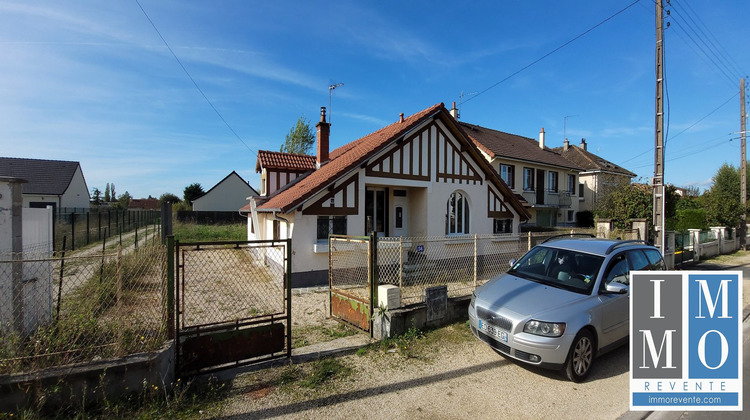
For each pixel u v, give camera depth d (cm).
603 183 2512
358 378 415
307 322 631
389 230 1168
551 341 406
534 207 2184
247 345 437
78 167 3306
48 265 510
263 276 1021
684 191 3628
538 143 2800
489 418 343
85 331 398
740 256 1634
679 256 1343
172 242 390
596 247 536
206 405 349
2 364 324
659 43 1051
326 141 1405
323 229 947
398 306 552
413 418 338
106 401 323
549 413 355
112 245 1722
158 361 354
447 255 1166
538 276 529
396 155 1068
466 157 1245
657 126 1057
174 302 396
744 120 1938
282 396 370
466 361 469
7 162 2991
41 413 314
